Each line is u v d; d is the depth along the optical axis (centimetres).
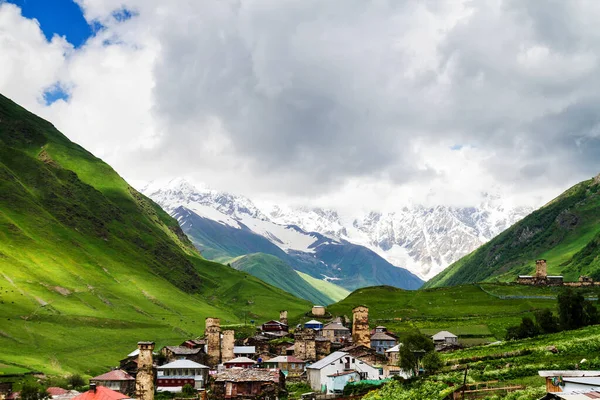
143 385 14362
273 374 17675
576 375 10138
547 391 10175
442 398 12875
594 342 16525
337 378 17862
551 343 17862
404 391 14762
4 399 19162
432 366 16338
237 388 16625
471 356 17700
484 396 12550
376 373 18862
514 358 16325
